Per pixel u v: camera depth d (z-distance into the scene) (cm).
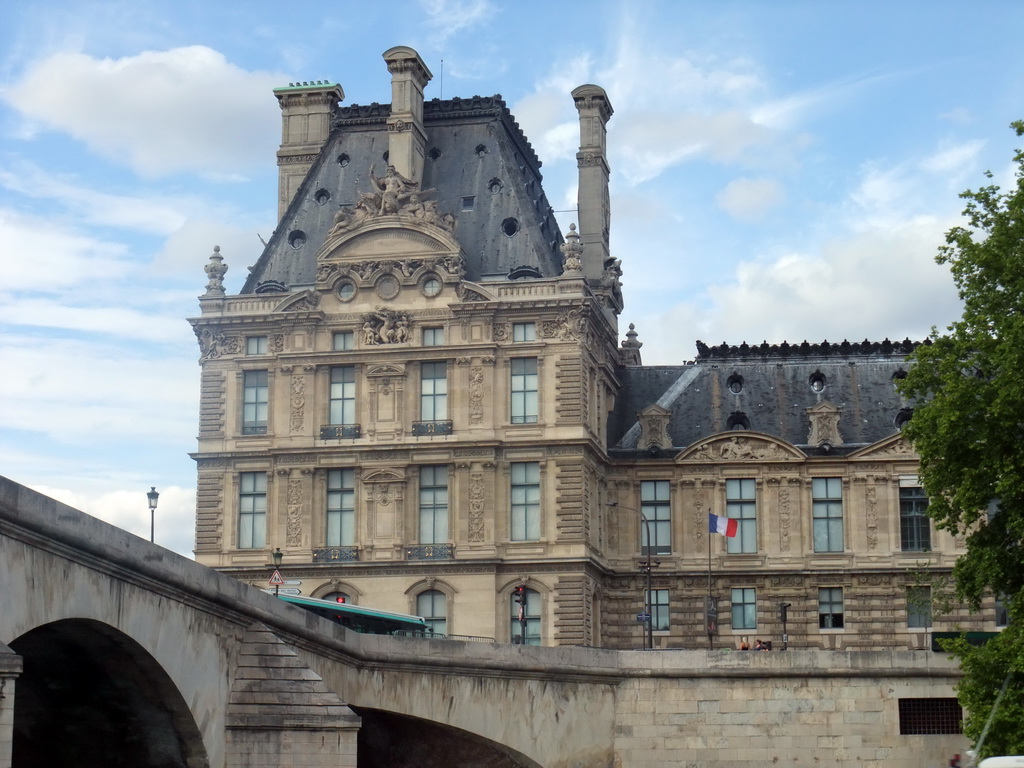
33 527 5022
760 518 11156
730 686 8256
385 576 10688
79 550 5284
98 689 6006
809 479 11162
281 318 11044
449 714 7575
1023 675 6975
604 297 11869
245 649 6469
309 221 11738
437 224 10975
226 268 11362
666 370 11988
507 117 12069
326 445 10862
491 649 7738
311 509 10856
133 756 6303
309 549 10806
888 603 10962
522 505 10719
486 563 10550
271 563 10825
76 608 5297
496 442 10675
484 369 10806
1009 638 7000
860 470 11125
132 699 6031
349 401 10988
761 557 11075
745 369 11725
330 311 11044
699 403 11606
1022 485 7031
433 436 10781
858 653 8231
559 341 10769
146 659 5794
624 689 8306
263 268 11625
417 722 7700
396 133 11469
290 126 12288
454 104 11862
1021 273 7244
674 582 11144
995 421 7150
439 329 10931
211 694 6244
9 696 4584
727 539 11150
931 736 8162
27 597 5034
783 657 8250
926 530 11044
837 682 8225
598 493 11119
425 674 7488
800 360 11725
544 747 7956
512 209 11444
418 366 10912
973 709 7044
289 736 6362
